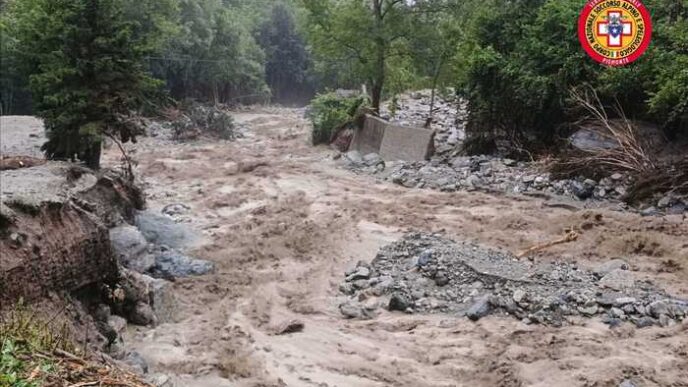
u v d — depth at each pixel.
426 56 27.66
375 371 7.91
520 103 20.06
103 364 4.91
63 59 14.20
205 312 9.95
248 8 65.44
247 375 7.77
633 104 17.89
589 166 16.88
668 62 15.98
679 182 14.83
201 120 33.94
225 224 15.69
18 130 26.91
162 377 6.00
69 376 4.16
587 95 18.02
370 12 27.88
